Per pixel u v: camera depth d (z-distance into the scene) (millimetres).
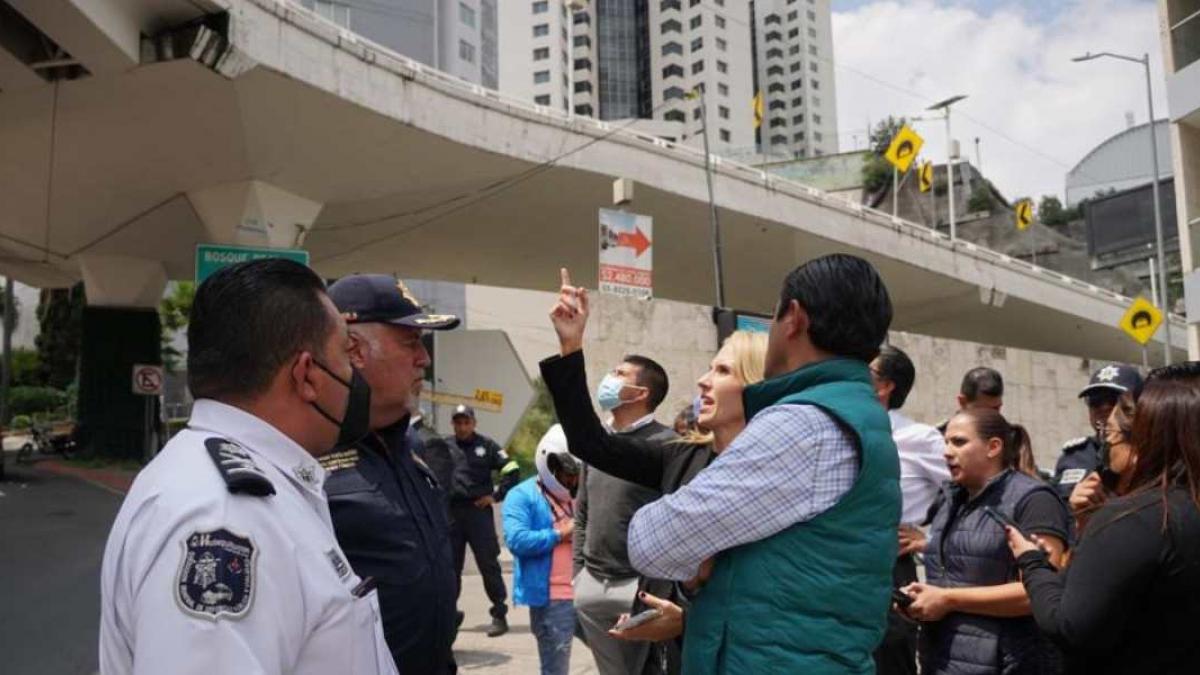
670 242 27953
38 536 13859
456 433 7992
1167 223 42250
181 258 27234
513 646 7250
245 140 19109
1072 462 5402
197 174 20828
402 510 2377
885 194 61656
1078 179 75875
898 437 3887
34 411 42406
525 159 21375
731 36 99125
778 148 109625
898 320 37219
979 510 3367
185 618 1322
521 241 27484
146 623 1334
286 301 1684
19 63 15375
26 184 21750
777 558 2035
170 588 1342
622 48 102938
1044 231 60406
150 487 1481
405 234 26531
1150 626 2207
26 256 27797
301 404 1706
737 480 2047
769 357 2369
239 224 21281
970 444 3402
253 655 1354
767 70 112688
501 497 8148
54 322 45531
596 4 103250
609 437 3113
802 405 2115
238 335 1655
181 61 15695
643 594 2949
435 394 8797
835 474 2049
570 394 2994
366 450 2424
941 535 3494
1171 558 2170
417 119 19297
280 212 21703
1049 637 2465
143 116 17875
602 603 3854
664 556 2107
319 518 1660
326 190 22156
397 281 2621
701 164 24750
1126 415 3000
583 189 23453
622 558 3875
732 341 3006
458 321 2568
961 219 62469
